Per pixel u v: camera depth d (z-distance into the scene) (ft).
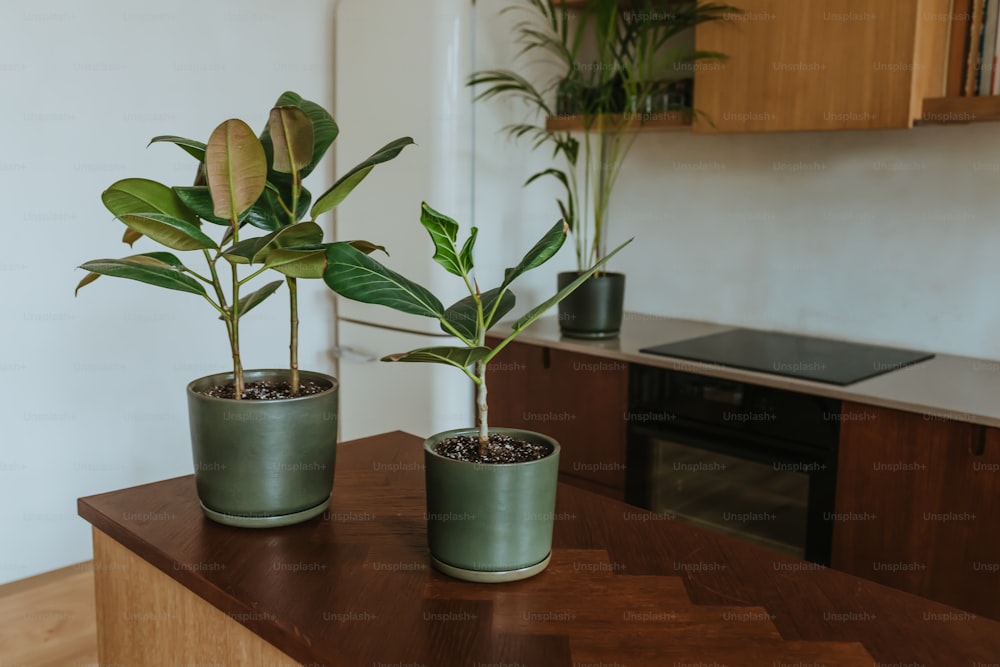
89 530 9.68
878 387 7.37
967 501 6.63
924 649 3.43
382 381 10.88
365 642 3.45
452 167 9.76
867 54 7.73
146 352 9.87
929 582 6.95
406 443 6.14
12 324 8.82
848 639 3.51
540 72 10.65
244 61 10.30
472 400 10.48
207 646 4.19
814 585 4.02
